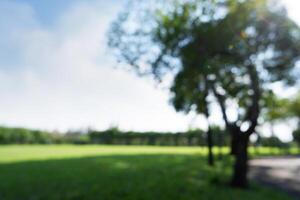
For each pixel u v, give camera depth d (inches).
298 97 1721.2
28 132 2166.6
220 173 724.0
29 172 645.3
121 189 478.0
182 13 575.8
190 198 439.5
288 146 2276.1
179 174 668.1
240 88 633.6
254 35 570.6
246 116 603.2
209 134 922.7
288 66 595.2
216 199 445.4
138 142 2630.4
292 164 1078.4
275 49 584.7
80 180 553.3
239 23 537.3
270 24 557.9
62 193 442.6
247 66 584.1
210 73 577.3
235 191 510.6
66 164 815.1
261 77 601.0
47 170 682.2
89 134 2682.1
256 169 904.3
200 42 557.9
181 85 631.2
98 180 556.7
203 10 553.6
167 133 2571.4
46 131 2314.2
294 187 592.7
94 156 1127.6
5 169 688.4
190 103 772.0
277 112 1782.7
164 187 507.2
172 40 582.2
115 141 2664.9
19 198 409.4
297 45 575.8
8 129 2049.7
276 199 474.3
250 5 530.6
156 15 614.2
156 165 836.6
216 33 546.6
